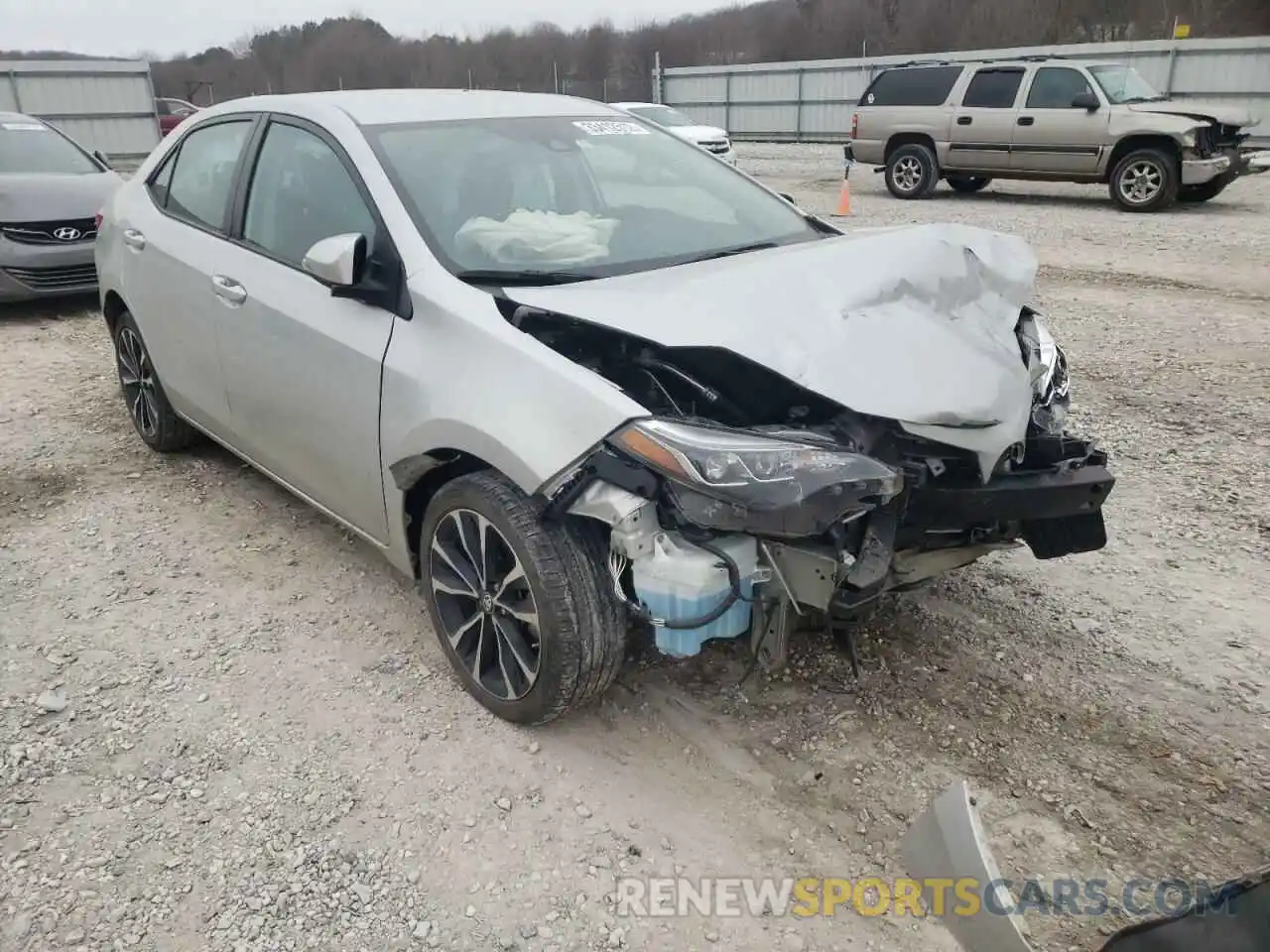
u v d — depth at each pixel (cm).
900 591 304
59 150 937
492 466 282
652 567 255
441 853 258
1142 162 1327
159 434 503
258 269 375
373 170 335
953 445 260
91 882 249
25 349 737
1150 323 757
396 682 328
